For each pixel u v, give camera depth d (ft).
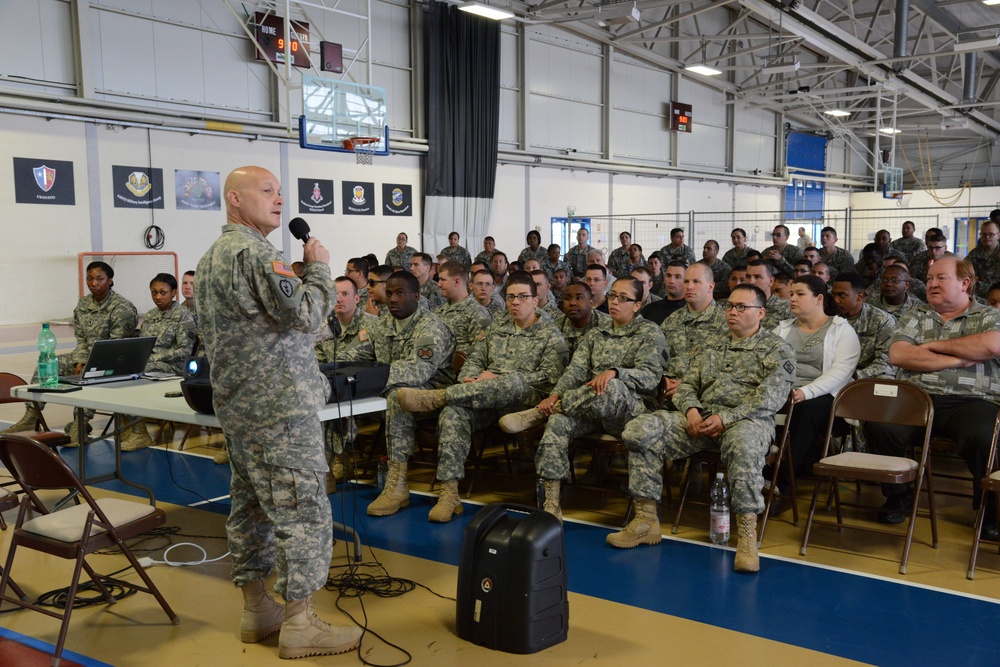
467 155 51.96
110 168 38.42
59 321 37.29
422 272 26.68
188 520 14.58
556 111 57.57
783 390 13.07
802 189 83.15
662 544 13.24
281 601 11.07
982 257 30.17
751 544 12.07
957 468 17.39
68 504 15.48
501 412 15.47
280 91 43.65
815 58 73.72
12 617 10.65
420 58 49.70
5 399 16.47
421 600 11.07
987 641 9.68
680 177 68.03
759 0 45.29
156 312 20.81
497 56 52.49
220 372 9.11
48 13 35.60
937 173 89.25
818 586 11.43
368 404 12.60
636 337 14.93
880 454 14.08
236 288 8.77
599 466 16.06
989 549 12.83
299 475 9.23
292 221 9.91
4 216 35.55
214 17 41.04
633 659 9.32
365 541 13.34
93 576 10.97
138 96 38.50
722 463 13.11
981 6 53.52
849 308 16.26
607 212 63.05
